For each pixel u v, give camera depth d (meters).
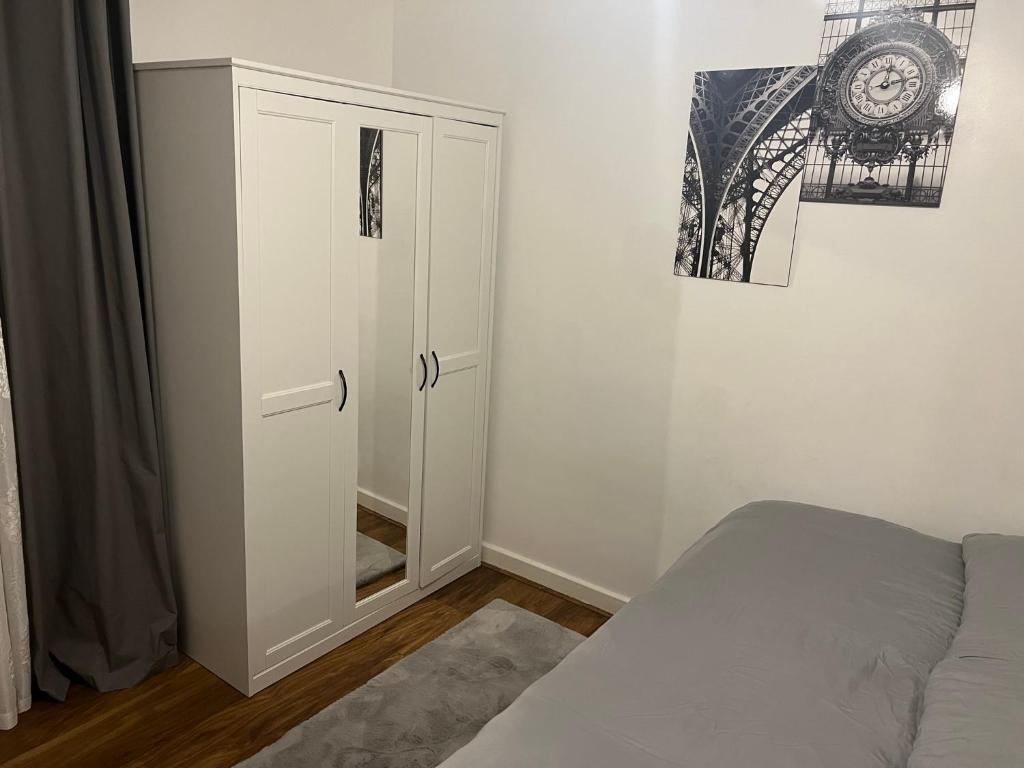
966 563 1.98
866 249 2.28
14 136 2.07
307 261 2.28
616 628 1.66
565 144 2.83
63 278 2.21
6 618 2.16
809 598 1.79
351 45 3.15
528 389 3.09
